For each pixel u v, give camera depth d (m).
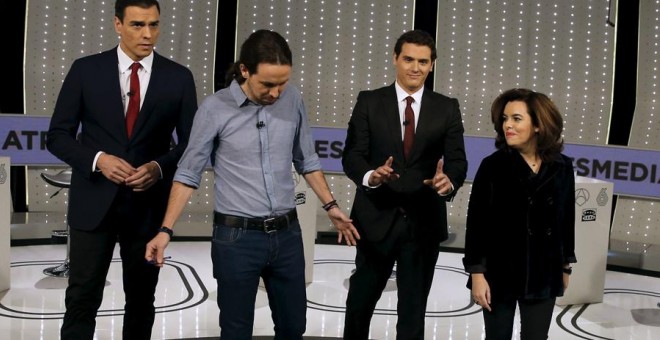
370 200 3.64
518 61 7.62
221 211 2.99
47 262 6.16
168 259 6.37
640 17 7.36
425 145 3.62
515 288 3.10
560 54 7.57
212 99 2.97
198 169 2.98
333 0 7.68
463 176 3.61
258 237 2.96
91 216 3.38
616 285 6.19
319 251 6.94
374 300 3.75
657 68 7.36
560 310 5.43
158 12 3.38
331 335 4.65
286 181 3.05
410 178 3.62
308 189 5.80
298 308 3.10
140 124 3.43
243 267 2.96
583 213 5.52
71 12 7.31
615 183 7.27
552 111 3.04
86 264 3.43
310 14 7.68
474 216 3.15
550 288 3.10
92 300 3.48
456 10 7.64
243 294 2.99
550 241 3.11
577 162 7.32
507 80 7.65
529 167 3.10
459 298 5.62
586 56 7.53
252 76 2.82
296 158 3.26
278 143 3.00
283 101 3.04
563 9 7.54
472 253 3.15
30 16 7.21
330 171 7.64
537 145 3.09
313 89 7.74
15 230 6.71
